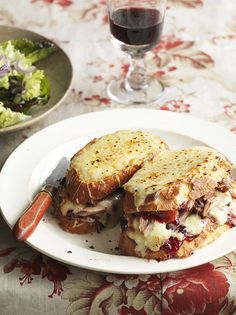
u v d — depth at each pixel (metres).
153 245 0.37
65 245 0.39
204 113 0.54
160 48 0.64
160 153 0.43
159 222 0.38
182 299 0.38
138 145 0.43
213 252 0.38
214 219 0.39
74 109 0.55
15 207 0.42
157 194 0.38
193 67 0.61
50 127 0.49
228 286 0.38
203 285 0.38
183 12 0.70
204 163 0.40
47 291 0.38
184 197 0.38
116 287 0.38
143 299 0.38
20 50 0.59
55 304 0.38
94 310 0.38
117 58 0.63
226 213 0.39
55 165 0.47
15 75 0.54
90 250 0.39
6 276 0.39
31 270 0.39
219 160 0.41
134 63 0.60
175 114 0.50
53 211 0.43
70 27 0.68
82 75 0.60
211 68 0.61
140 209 0.38
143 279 0.39
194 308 0.38
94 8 0.71
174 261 0.37
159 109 0.55
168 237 0.38
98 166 0.42
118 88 0.58
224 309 0.38
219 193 0.40
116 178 0.41
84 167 0.42
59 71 0.57
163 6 0.54
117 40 0.56
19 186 0.44
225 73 0.60
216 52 0.63
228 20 0.68
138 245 0.38
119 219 0.42
